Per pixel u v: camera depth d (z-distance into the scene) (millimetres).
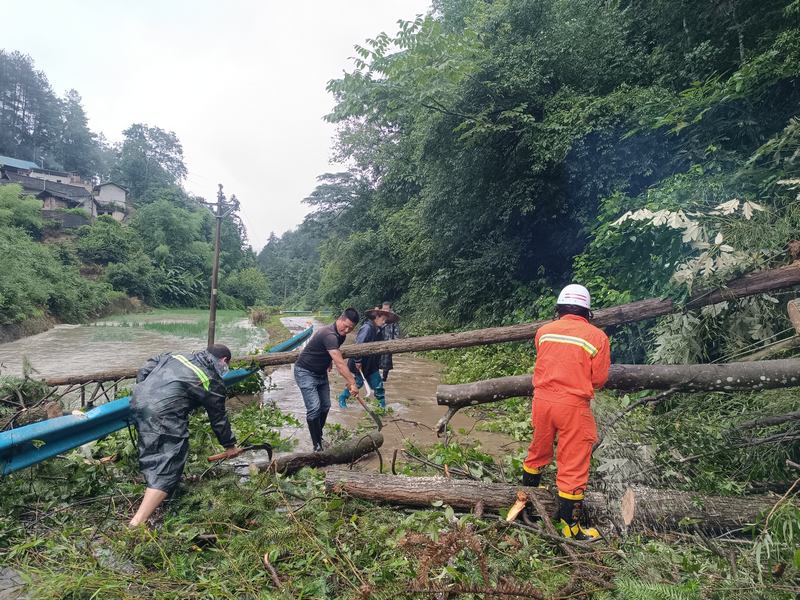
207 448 4449
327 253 32688
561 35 11062
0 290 20953
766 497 3258
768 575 2486
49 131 85312
